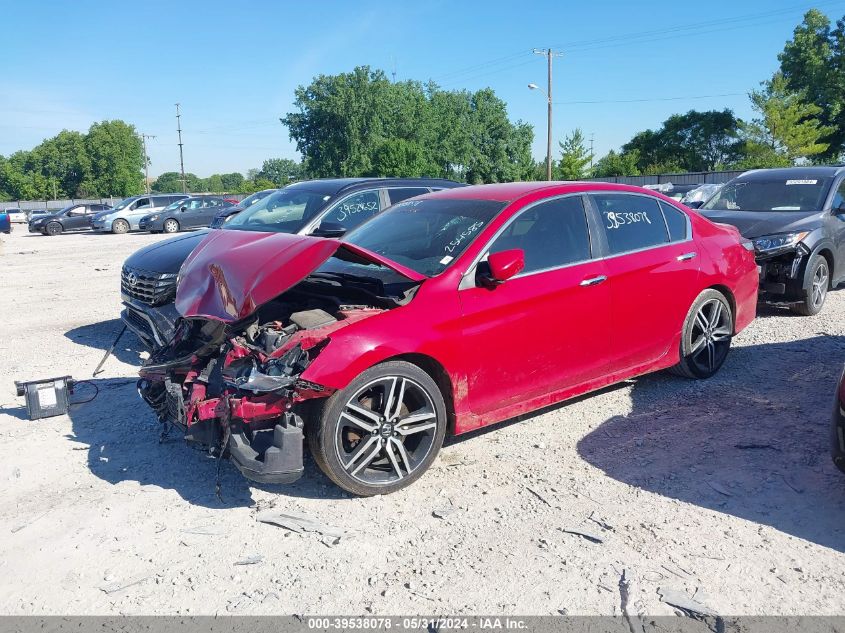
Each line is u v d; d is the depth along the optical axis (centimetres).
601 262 480
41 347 771
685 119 7956
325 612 293
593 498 383
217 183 19138
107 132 11319
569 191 487
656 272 510
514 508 375
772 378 571
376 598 301
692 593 298
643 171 7644
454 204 487
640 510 369
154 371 428
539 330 443
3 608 301
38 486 416
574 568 319
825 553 325
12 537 358
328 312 404
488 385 427
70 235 3106
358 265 464
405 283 424
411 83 7312
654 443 452
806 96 5912
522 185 501
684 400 527
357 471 381
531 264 448
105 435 494
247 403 358
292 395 354
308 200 747
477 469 423
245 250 429
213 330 421
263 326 402
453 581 312
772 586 301
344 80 6756
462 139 7938
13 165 11594
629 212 517
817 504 369
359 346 370
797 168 943
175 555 338
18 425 518
